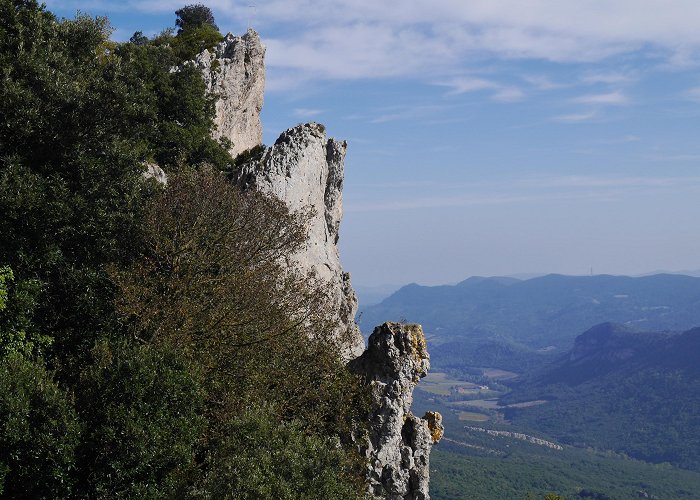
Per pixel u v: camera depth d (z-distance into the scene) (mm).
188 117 58719
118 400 25141
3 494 23422
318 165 55594
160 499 24781
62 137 33344
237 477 24516
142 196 36438
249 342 32812
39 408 23891
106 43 57500
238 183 51281
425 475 37312
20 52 33594
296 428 28781
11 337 28156
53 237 31969
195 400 26922
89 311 31906
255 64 77625
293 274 39969
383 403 36969
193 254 33906
